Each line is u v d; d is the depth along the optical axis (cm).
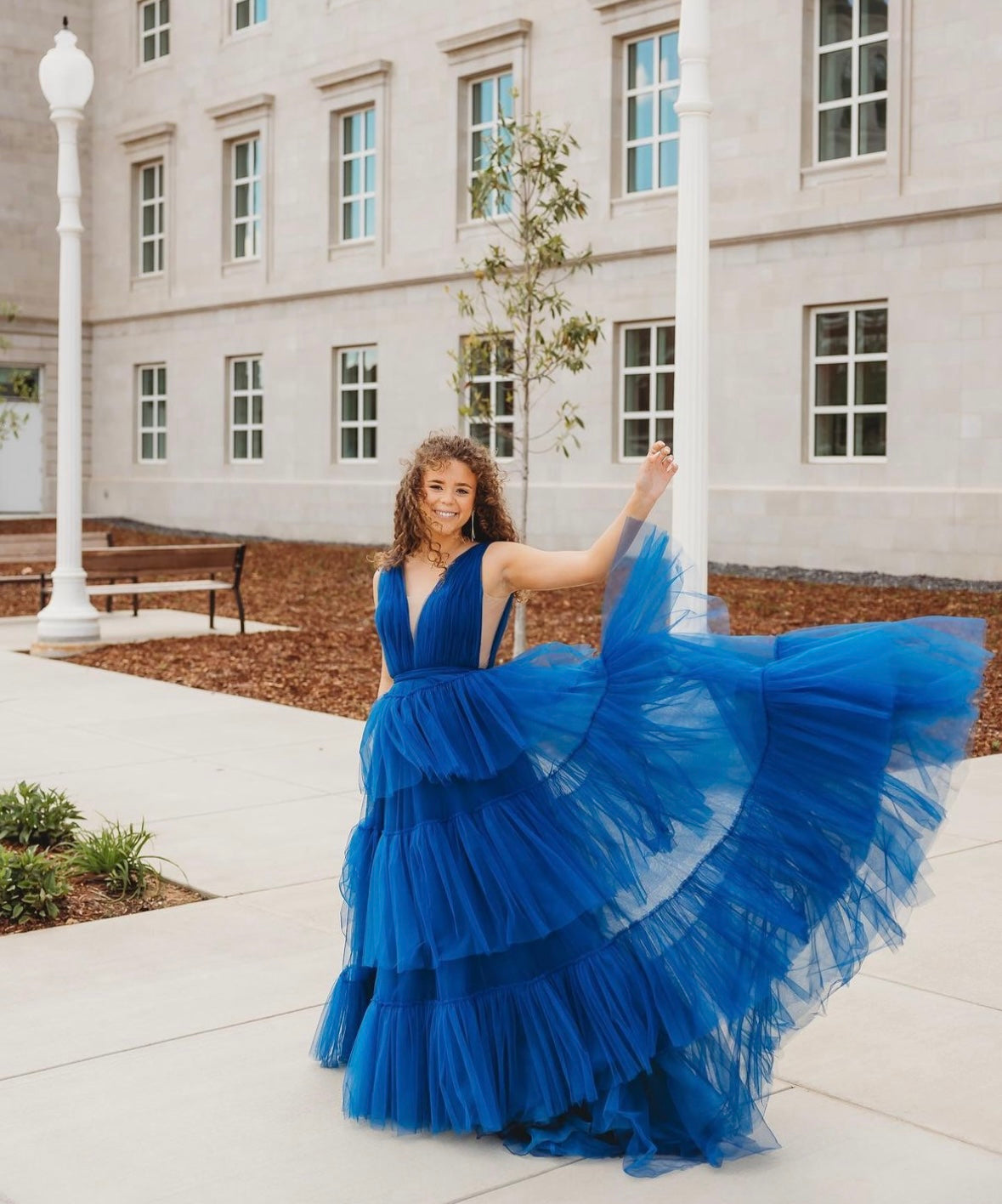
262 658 1226
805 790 335
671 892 338
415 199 2478
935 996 435
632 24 2108
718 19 2019
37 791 637
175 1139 339
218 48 2864
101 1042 400
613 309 2169
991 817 663
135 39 3091
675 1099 335
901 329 1842
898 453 1856
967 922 506
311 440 2723
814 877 330
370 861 360
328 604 1684
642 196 2125
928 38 1802
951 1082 372
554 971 337
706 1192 313
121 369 3212
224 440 2936
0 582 1466
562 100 2222
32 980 453
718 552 2059
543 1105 333
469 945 333
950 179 1789
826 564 1933
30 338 3228
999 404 1753
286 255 2750
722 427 2055
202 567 1405
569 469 2247
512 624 1396
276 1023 414
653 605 353
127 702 1013
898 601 1584
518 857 335
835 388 1952
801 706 335
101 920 518
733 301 2028
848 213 1870
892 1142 338
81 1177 320
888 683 331
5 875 521
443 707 344
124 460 3216
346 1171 323
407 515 361
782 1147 335
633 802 340
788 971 331
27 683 1103
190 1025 413
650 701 345
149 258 3148
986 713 923
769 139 1970
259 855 604
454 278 2402
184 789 731
